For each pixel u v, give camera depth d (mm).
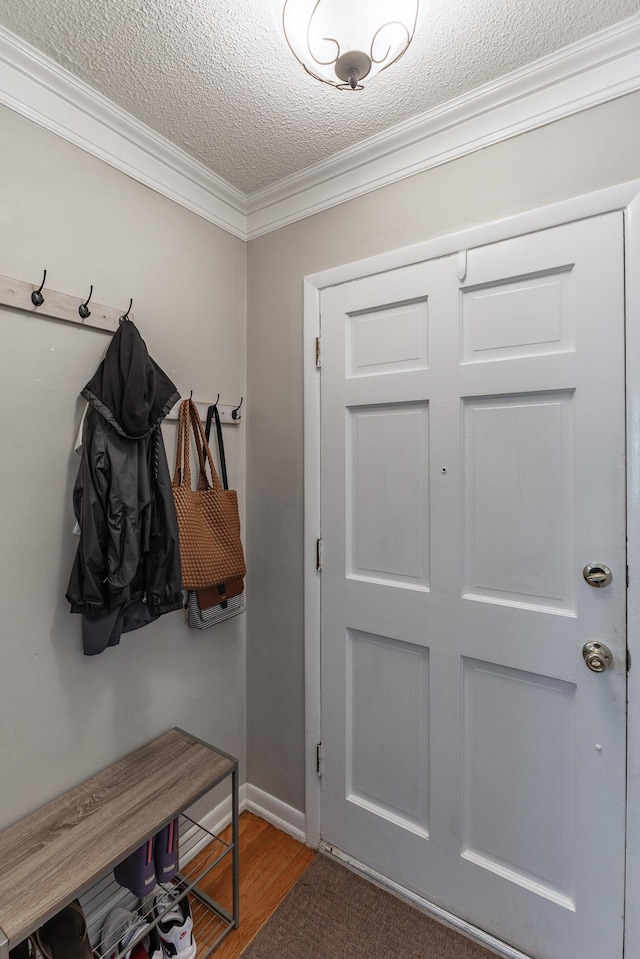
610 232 1135
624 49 1099
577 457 1183
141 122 1375
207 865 1592
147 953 1240
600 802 1160
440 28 1060
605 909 1153
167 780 1323
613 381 1134
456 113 1301
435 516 1390
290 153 1516
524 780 1270
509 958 1270
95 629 1244
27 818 1182
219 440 1742
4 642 1167
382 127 1392
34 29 1073
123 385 1277
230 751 1813
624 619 1130
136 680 1479
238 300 1840
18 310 1186
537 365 1227
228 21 1038
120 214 1414
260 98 1280
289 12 893
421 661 1438
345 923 1378
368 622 1525
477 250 1312
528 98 1226
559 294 1201
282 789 1768
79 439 1279
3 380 1158
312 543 1654
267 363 1799
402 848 1467
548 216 1207
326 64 942
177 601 1371
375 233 1503
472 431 1333
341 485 1583
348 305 1556
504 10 1020
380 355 1491
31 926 893
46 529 1246
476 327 1317
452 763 1371
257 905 1439
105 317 1363
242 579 1785
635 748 1118
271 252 1780
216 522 1623
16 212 1173
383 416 1496
